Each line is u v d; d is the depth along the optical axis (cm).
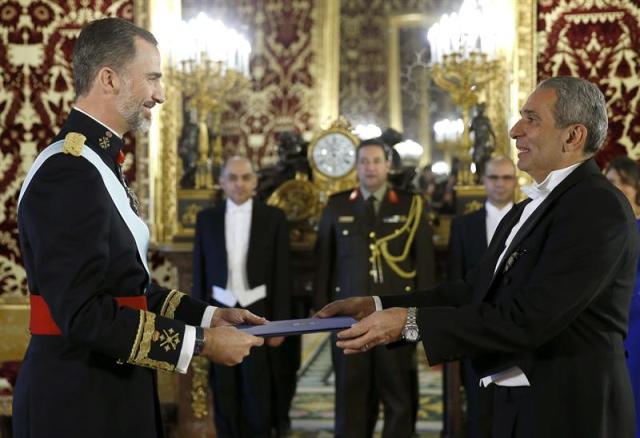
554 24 473
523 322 214
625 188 375
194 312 253
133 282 221
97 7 492
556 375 220
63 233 203
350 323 235
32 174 214
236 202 461
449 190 523
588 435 217
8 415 458
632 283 226
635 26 466
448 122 553
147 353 208
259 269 454
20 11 494
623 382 223
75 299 201
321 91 565
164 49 502
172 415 489
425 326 221
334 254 459
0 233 494
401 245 449
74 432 211
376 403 471
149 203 489
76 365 213
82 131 220
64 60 494
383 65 564
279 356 466
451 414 464
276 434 477
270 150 564
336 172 499
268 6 567
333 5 567
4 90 495
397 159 507
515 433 227
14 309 493
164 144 506
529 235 227
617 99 468
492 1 492
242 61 523
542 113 229
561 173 229
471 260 441
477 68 490
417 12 563
